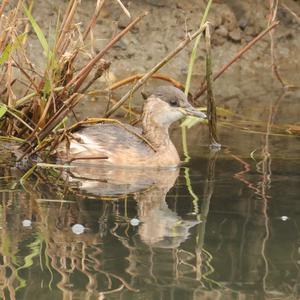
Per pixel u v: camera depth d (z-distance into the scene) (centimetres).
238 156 1367
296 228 994
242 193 1142
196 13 2188
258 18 2250
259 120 1639
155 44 2116
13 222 997
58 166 1283
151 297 797
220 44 2189
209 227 993
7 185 1164
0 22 1350
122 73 2033
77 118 1545
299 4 2302
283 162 1325
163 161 1314
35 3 2019
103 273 850
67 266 864
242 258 895
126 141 1342
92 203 1081
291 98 1870
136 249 915
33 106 1350
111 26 2072
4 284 821
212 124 1433
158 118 1369
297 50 2244
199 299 795
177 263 878
